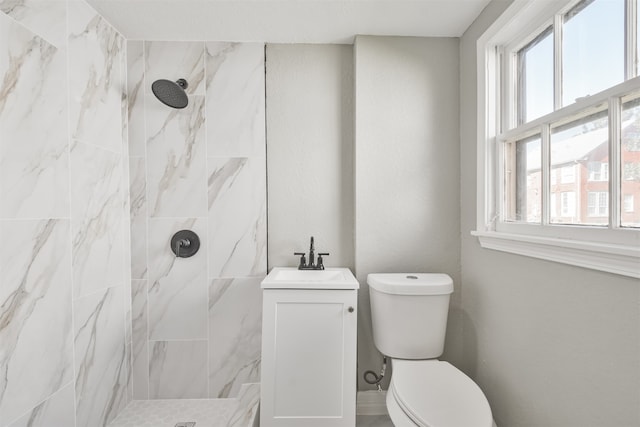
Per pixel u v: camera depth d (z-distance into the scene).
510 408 1.25
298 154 1.74
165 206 1.68
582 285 0.91
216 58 1.69
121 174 1.61
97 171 1.42
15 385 1.02
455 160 1.68
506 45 1.38
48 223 1.15
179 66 1.68
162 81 1.45
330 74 1.73
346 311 1.36
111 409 1.51
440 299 1.44
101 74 1.45
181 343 1.69
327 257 1.75
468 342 1.61
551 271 1.03
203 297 1.70
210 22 1.51
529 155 1.25
